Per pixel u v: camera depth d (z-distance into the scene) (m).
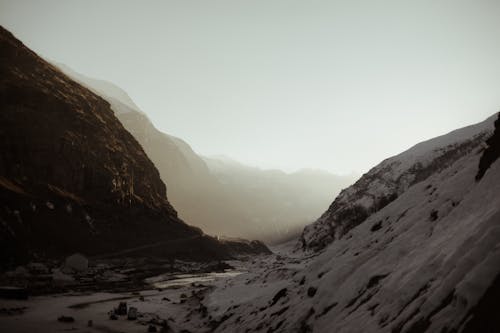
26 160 103.81
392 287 13.99
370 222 28.66
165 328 41.38
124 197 133.12
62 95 132.25
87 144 126.31
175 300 66.25
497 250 8.77
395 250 18.11
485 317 7.61
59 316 47.22
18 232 85.19
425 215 19.84
